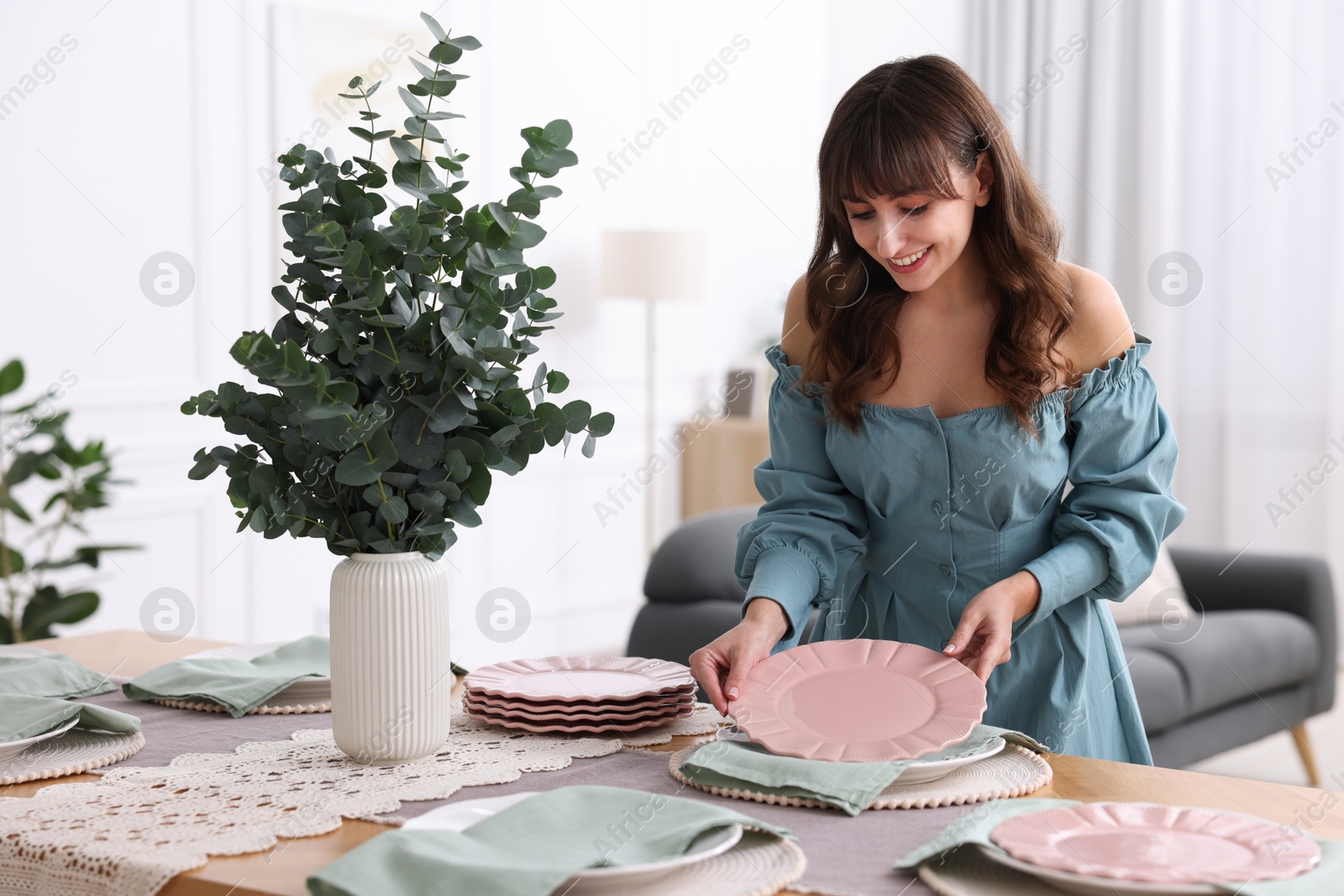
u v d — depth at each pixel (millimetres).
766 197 5898
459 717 1356
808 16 6023
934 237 1330
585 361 5023
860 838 938
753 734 1107
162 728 1302
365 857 823
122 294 3604
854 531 1563
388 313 1122
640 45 5168
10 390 2895
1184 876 792
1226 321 5125
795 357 1626
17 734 1167
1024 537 1499
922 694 1153
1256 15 4996
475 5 4449
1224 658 3326
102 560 3592
